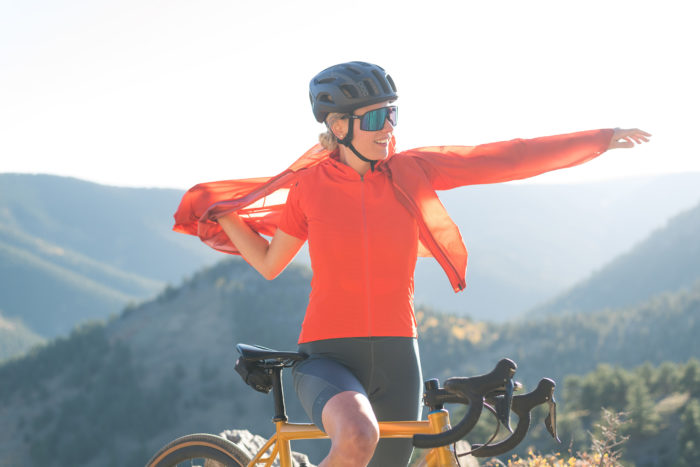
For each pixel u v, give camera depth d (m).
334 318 2.46
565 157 2.89
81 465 166.38
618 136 2.90
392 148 2.90
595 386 66.44
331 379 2.31
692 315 197.00
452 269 2.66
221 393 188.50
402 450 2.43
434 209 2.62
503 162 2.84
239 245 2.97
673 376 76.81
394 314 2.49
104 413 179.75
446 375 193.25
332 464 2.12
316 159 3.05
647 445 64.00
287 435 2.45
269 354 2.44
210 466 2.72
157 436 174.38
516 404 1.97
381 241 2.51
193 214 3.20
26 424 182.25
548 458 5.00
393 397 2.47
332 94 2.53
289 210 2.72
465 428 1.95
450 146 2.92
